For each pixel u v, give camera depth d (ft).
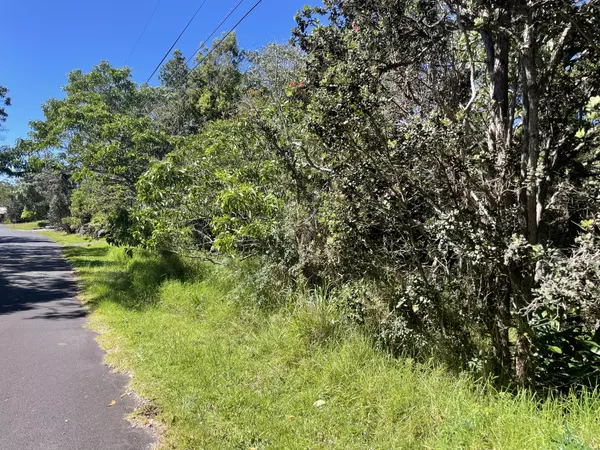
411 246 14.66
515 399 11.18
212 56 60.03
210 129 33.19
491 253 11.21
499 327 12.94
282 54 26.40
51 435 11.57
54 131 43.80
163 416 12.47
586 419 9.80
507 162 12.39
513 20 12.46
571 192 12.44
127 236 34.37
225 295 24.11
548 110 14.07
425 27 15.80
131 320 22.36
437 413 11.44
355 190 13.70
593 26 11.60
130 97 67.41
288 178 23.13
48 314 25.46
